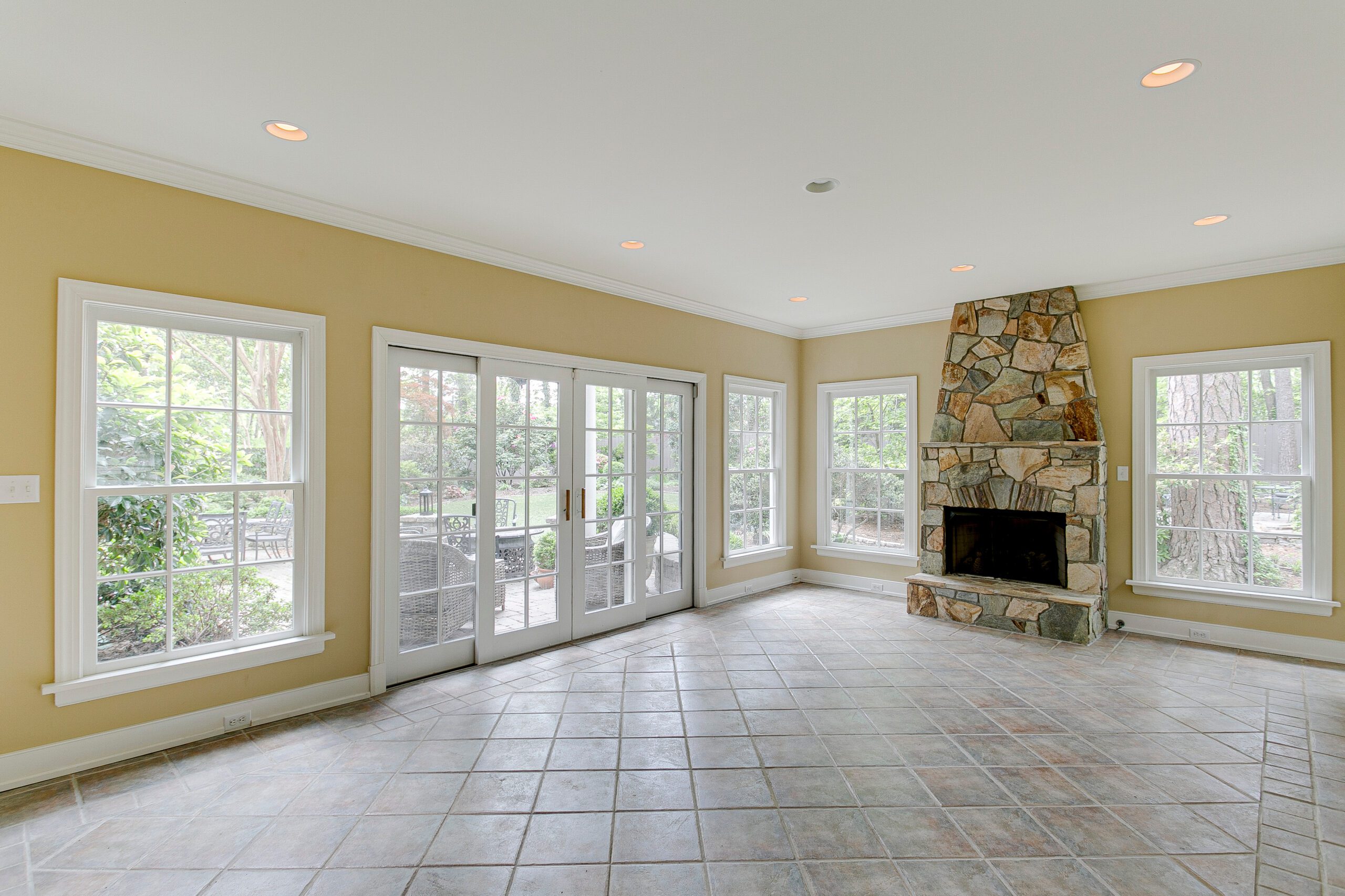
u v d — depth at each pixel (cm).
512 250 402
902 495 594
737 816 233
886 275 455
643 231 367
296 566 325
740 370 591
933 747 288
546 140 259
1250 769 268
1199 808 239
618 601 487
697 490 551
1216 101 227
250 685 307
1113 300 478
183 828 224
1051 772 265
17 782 249
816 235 373
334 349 334
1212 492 448
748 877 199
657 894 191
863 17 181
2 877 198
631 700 342
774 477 643
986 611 484
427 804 240
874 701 340
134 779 257
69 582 260
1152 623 463
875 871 203
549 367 439
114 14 180
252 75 212
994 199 318
